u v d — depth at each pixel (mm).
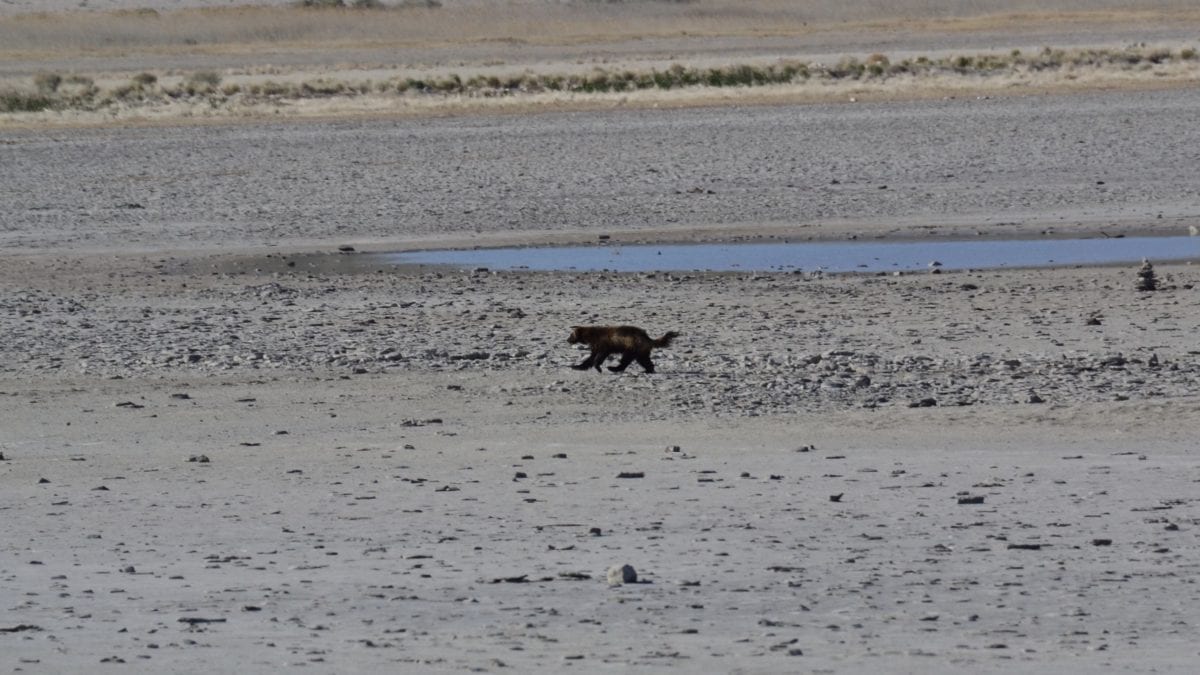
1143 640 32844
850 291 102062
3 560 42719
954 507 47812
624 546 43281
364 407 68938
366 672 30281
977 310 94375
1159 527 44688
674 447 58406
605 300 100375
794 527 45438
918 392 69750
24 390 74250
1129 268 109438
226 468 56344
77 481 54406
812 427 62750
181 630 34344
